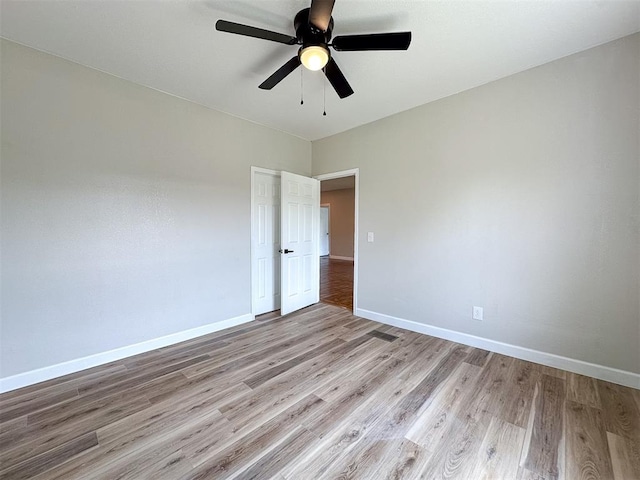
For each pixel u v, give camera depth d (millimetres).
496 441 1539
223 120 3217
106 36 1967
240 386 2080
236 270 3393
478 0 1648
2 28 1878
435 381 2135
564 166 2227
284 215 3678
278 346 2791
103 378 2199
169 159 2807
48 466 1379
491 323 2635
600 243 2109
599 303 2127
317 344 2830
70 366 2277
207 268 3125
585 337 2191
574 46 2078
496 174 2551
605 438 1555
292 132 3900
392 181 3303
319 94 2805
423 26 1865
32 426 1659
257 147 3568
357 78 2504
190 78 2518
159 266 2762
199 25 1869
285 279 3748
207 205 3109
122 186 2520
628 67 1975
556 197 2271
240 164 3398
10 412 1786
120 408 1828
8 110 1998
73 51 2129
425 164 3014
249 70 2398
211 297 3162
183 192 2916
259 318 3646
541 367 2334
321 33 1646
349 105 3053
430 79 2521
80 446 1505
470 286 2742
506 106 2482
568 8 1707
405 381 2139
